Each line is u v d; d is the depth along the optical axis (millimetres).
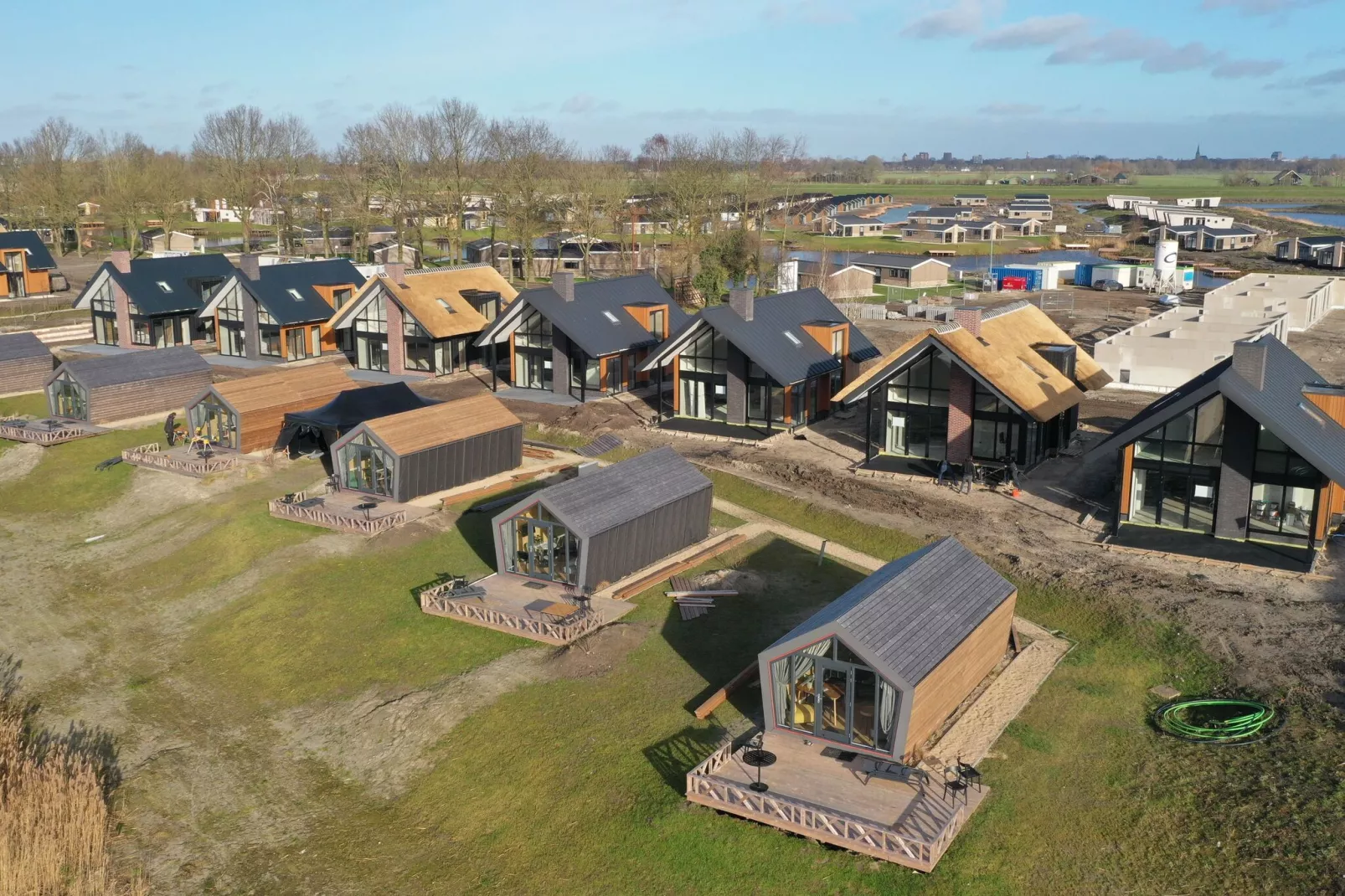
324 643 37250
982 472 47594
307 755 31656
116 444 59375
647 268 117438
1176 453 39812
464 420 50000
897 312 97438
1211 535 39750
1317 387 41875
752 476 48844
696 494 42062
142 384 63938
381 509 46406
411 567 41875
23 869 26391
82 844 27359
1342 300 98500
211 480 51969
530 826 27312
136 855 27734
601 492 39469
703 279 96250
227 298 78312
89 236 144875
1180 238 166125
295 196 138625
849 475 48812
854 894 23594
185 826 28859
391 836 27812
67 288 107938
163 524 49000
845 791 26109
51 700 35656
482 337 65688
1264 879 22797
